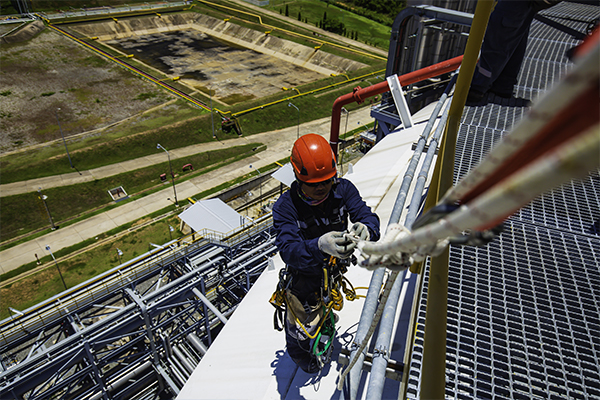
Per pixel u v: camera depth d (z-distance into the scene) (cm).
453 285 357
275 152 5791
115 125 6100
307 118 6756
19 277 3575
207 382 511
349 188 313
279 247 298
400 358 389
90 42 9025
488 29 720
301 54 9119
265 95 7331
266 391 438
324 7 12288
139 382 2102
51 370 1622
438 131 474
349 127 6550
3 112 6203
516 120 723
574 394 270
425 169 396
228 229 3105
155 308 1822
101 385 1908
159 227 4166
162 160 5366
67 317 1770
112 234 4075
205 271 2033
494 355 297
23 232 4097
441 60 1647
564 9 1617
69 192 4641
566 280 364
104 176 4944
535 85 871
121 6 10744
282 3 12300
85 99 6762
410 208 348
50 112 6322
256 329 575
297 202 306
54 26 9306
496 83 823
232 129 6262
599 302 340
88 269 3681
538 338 309
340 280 337
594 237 425
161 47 9250
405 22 1466
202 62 8619
